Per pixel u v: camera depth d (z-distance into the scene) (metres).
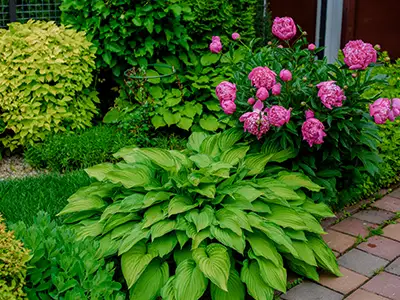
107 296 2.65
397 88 4.95
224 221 3.01
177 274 2.86
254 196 3.19
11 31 5.16
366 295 3.05
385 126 4.53
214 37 3.92
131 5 5.20
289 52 3.84
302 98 3.44
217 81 5.32
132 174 3.34
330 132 3.46
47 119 5.00
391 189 4.50
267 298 2.85
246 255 3.12
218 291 2.90
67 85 5.06
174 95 5.30
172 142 5.01
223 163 3.35
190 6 5.56
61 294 2.59
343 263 3.38
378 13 6.76
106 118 5.39
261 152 3.59
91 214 3.41
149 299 2.88
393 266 3.35
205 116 5.32
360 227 3.85
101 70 5.80
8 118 4.91
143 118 5.08
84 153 4.73
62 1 5.77
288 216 3.20
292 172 3.53
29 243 2.58
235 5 5.84
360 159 3.63
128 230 3.12
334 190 3.69
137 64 5.41
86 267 2.66
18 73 4.90
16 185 4.29
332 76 3.48
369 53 3.32
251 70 3.75
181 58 5.51
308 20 7.02
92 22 5.29
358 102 3.47
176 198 3.14
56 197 4.04
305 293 3.08
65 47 5.10
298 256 2.99
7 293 2.28
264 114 3.31
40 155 4.81
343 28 6.88
